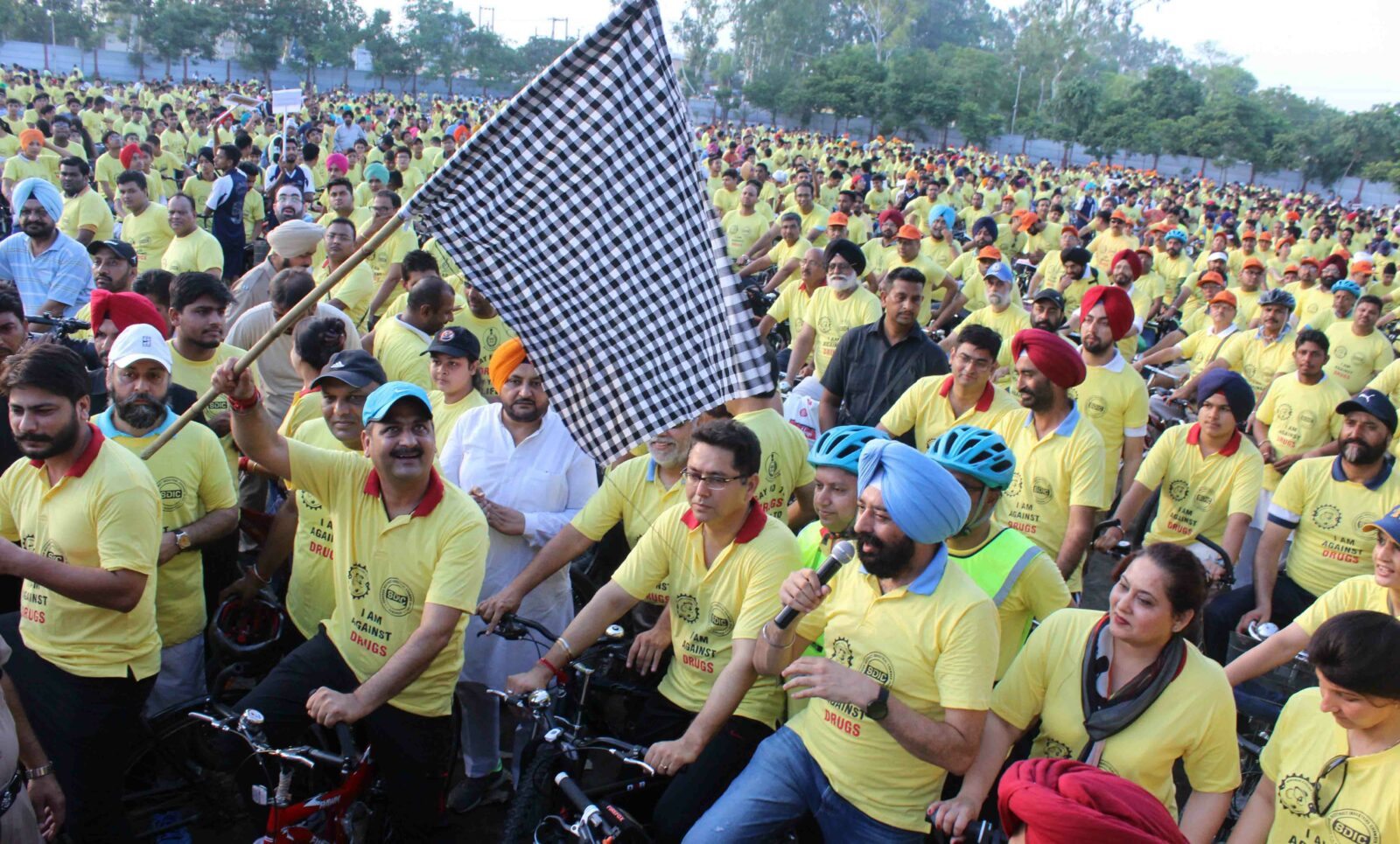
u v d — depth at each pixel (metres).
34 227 8.01
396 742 3.87
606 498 4.56
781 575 3.82
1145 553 3.22
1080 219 25.72
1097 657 3.35
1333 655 3.03
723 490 3.74
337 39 69.75
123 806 4.21
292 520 4.73
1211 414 5.79
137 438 4.45
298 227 8.10
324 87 72.31
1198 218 32.44
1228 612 5.57
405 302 7.33
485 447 4.91
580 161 3.04
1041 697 3.46
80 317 7.70
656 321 3.12
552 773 3.68
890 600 3.41
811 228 14.40
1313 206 40.62
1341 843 3.16
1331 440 7.64
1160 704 3.23
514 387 4.76
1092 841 1.92
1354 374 10.00
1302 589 5.68
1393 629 2.99
